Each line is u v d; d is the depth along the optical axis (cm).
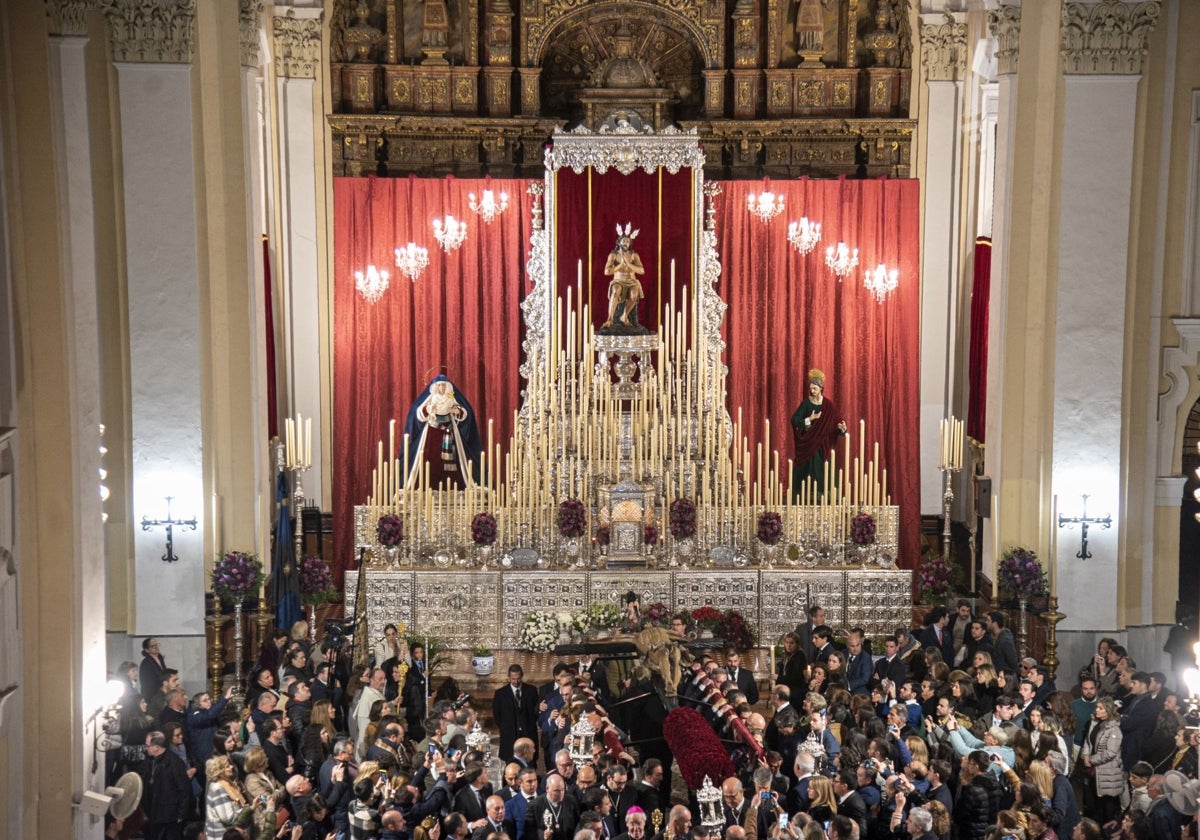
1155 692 1580
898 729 1422
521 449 2345
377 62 2592
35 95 1367
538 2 2581
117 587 2014
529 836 1293
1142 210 2000
